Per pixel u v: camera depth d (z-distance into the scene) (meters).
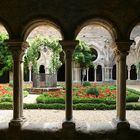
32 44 19.09
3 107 12.55
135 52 31.69
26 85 26.20
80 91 16.38
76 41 7.10
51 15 7.16
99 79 34.25
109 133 6.94
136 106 12.28
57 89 20.20
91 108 12.36
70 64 7.16
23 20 7.16
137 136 6.93
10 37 7.15
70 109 7.13
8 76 33.47
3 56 23.47
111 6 7.12
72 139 6.91
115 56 7.61
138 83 31.52
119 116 7.17
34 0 7.15
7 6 7.16
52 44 19.20
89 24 7.65
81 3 7.16
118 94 7.46
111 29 7.39
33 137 6.92
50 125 7.48
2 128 7.27
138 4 7.09
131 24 7.07
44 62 23.69
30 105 12.68
